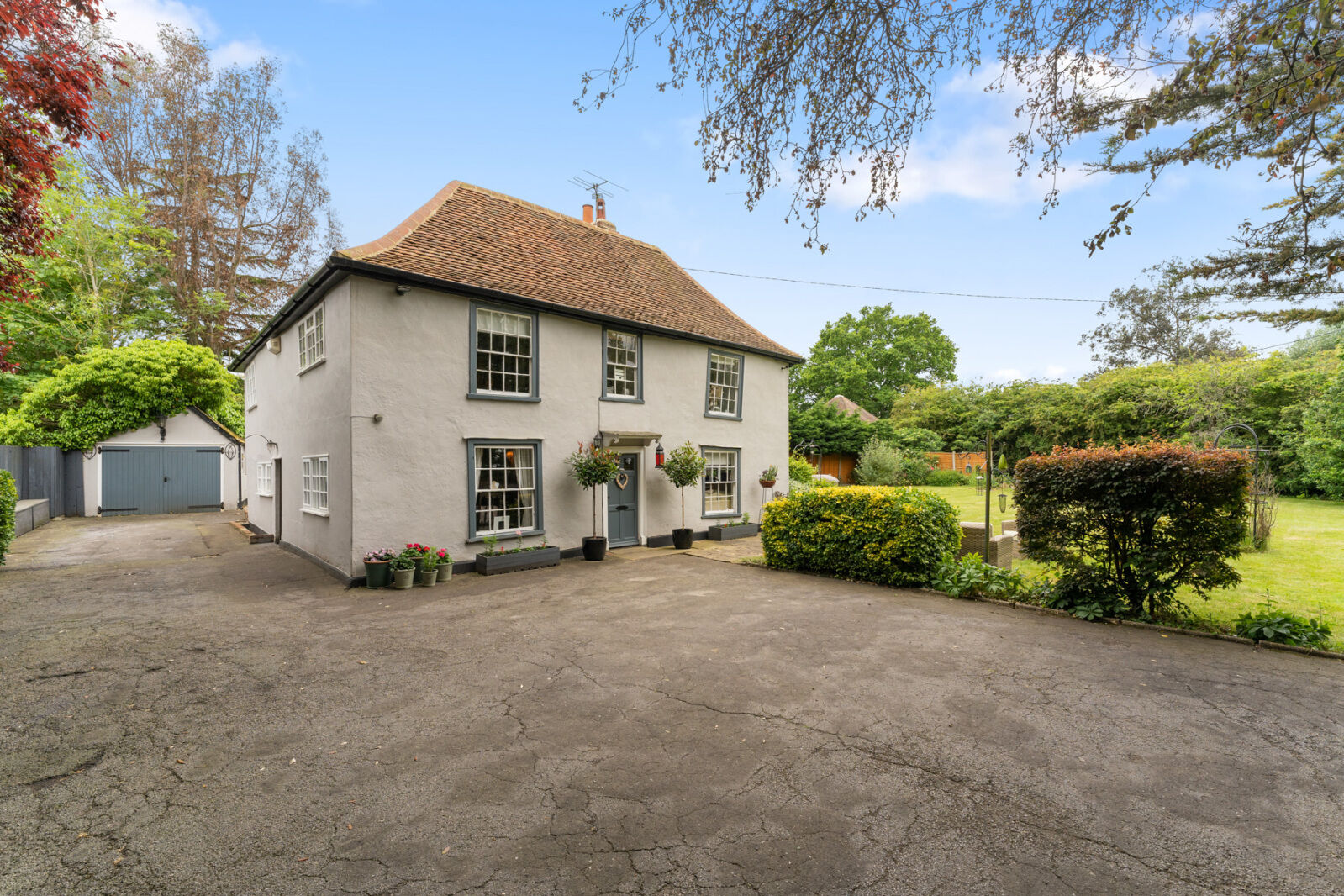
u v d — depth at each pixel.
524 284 11.07
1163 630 6.20
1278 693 4.54
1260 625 5.83
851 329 49.22
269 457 14.16
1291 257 6.54
